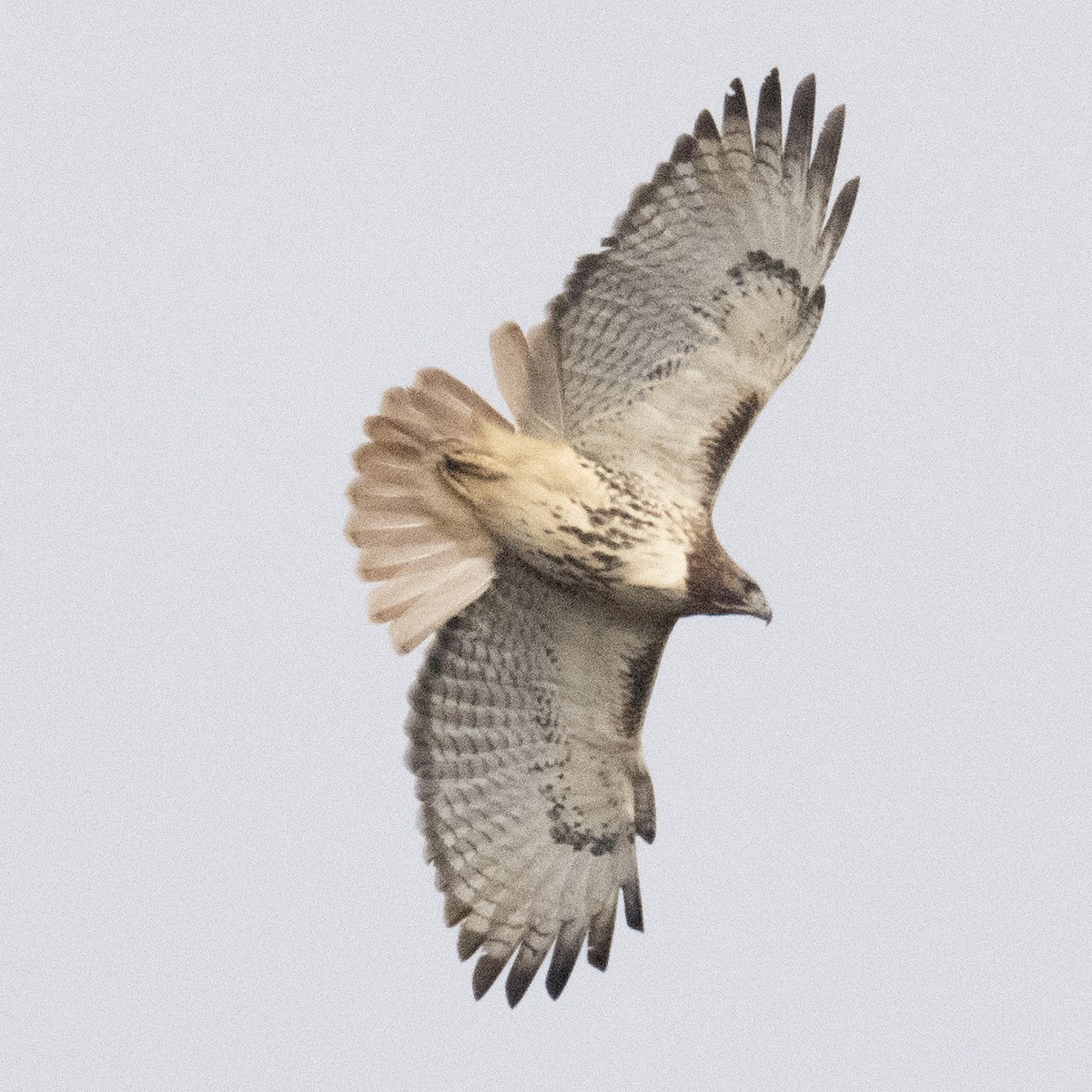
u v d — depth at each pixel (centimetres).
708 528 1647
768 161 1631
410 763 1759
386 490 1627
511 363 1588
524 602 1714
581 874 1783
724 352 1623
